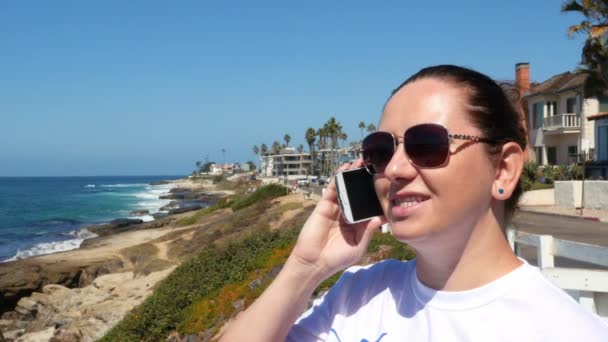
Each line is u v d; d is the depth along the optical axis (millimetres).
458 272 1530
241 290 11000
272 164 153125
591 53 19969
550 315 1365
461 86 1593
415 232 1525
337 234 1884
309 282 1852
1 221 60906
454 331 1486
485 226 1536
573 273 3322
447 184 1497
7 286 23188
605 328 1311
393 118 1674
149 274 22016
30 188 162500
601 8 19109
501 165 1586
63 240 45094
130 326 11062
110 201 96688
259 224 29078
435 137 1514
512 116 1641
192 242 30094
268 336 1792
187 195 111688
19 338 17312
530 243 4852
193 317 10750
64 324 17703
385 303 1748
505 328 1407
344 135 91188
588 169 27250
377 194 1768
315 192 45062
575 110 31281
